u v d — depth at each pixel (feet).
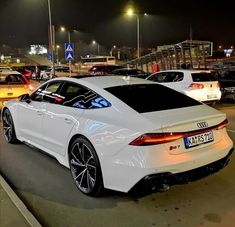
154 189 11.76
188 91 34.71
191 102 14.85
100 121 13.30
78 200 13.58
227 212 12.41
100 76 17.34
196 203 13.16
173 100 14.65
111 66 73.92
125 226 11.53
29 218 11.61
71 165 14.87
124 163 11.97
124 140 12.05
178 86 35.55
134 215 12.28
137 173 11.61
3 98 33.71
